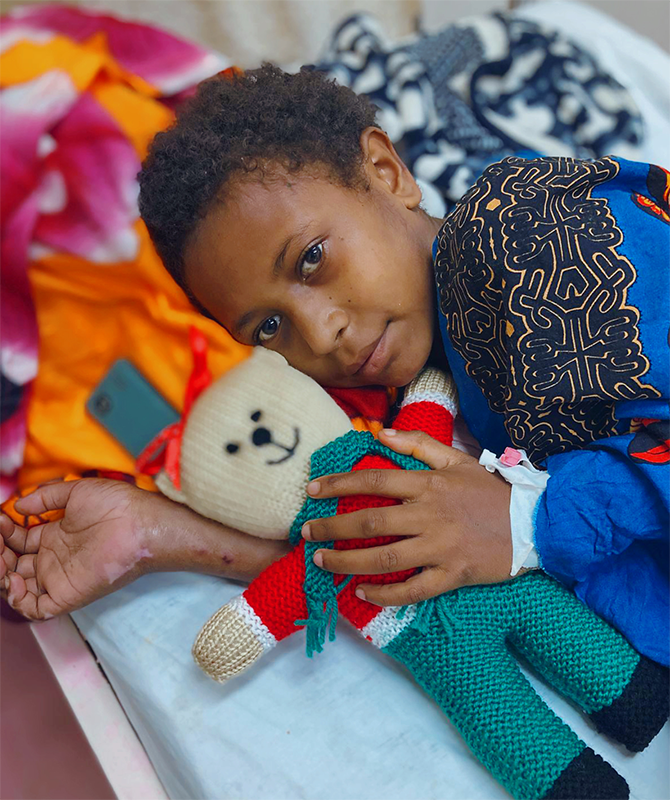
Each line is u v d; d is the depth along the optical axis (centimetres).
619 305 59
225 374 72
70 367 89
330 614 60
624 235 61
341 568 58
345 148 69
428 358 75
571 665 59
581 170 64
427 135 105
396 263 68
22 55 96
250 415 67
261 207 65
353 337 67
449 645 58
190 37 133
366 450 64
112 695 73
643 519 58
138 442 82
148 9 127
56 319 90
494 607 60
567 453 63
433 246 69
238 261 66
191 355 82
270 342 73
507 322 61
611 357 59
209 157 66
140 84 99
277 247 65
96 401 87
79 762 86
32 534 73
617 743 61
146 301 88
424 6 149
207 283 71
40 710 88
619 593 61
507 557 59
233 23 131
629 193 65
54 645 76
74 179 90
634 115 107
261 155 65
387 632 61
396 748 62
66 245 88
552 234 61
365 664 67
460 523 59
